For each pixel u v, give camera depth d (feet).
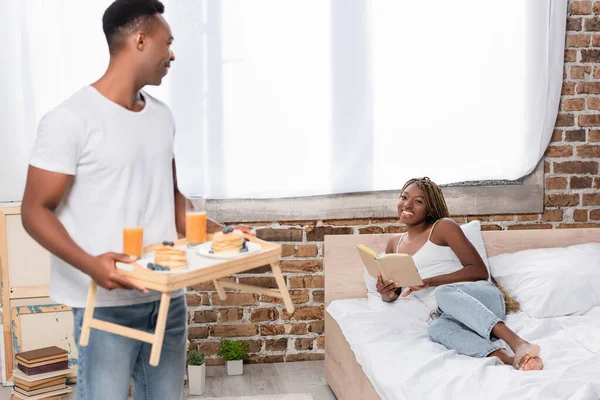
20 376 9.46
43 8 9.55
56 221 5.04
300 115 10.38
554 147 11.22
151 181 5.55
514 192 11.12
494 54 10.69
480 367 6.80
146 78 5.48
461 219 11.18
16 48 9.62
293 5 10.21
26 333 9.98
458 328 7.87
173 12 9.91
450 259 9.14
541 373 6.63
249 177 10.35
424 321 8.82
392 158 10.66
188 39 9.99
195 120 10.12
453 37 10.58
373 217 10.84
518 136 10.88
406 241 9.50
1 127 9.68
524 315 9.02
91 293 5.07
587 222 11.39
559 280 9.15
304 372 10.64
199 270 4.98
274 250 5.59
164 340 5.75
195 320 10.78
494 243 10.39
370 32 10.41
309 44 10.28
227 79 10.14
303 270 10.90
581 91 11.14
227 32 10.09
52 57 9.63
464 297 7.99
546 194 11.30
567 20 11.02
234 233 5.49
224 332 10.87
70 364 10.11
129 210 5.39
